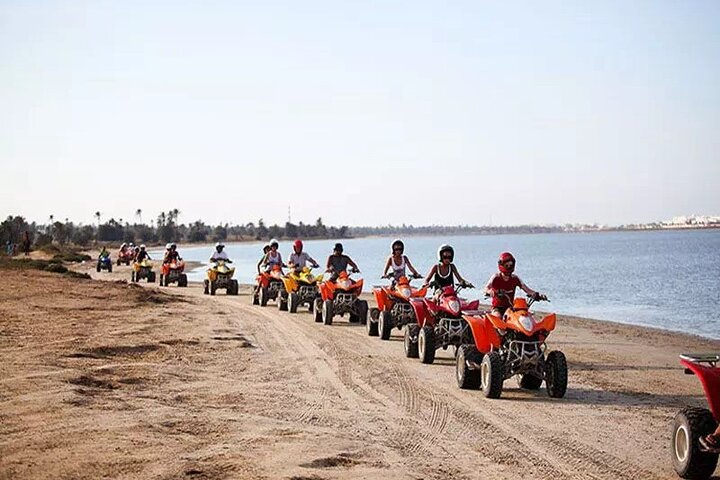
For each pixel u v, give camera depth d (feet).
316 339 61.67
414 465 26.58
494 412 35.73
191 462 25.26
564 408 36.76
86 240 555.28
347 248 627.87
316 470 25.08
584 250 446.60
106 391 36.76
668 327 83.87
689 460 25.12
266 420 32.40
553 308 108.17
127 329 61.21
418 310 51.06
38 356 45.03
